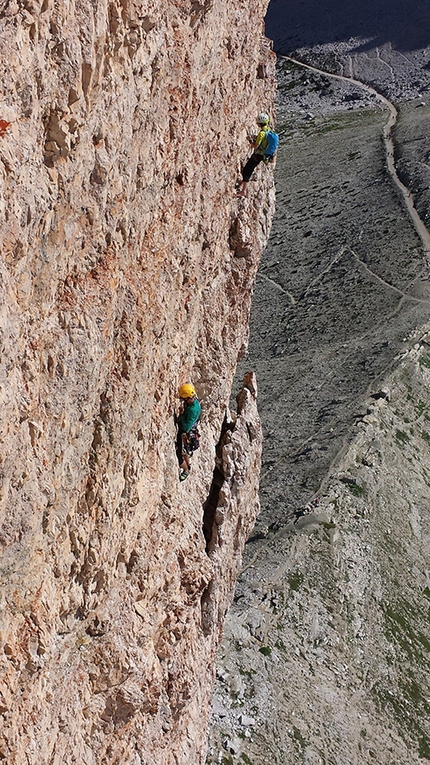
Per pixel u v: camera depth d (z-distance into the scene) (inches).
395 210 4756.4
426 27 7234.3
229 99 789.2
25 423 395.9
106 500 521.7
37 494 413.7
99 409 506.6
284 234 5036.9
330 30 7613.2
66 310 440.8
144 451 608.1
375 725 1851.6
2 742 415.2
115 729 604.1
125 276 527.2
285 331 3991.1
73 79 397.4
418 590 2305.6
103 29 418.9
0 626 399.9
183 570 746.8
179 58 579.2
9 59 347.3
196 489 852.0
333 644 1990.7
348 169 5565.9
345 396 3041.3
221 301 890.1
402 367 3115.2
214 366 876.6
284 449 2807.6
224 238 871.1
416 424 2891.2
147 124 526.9
